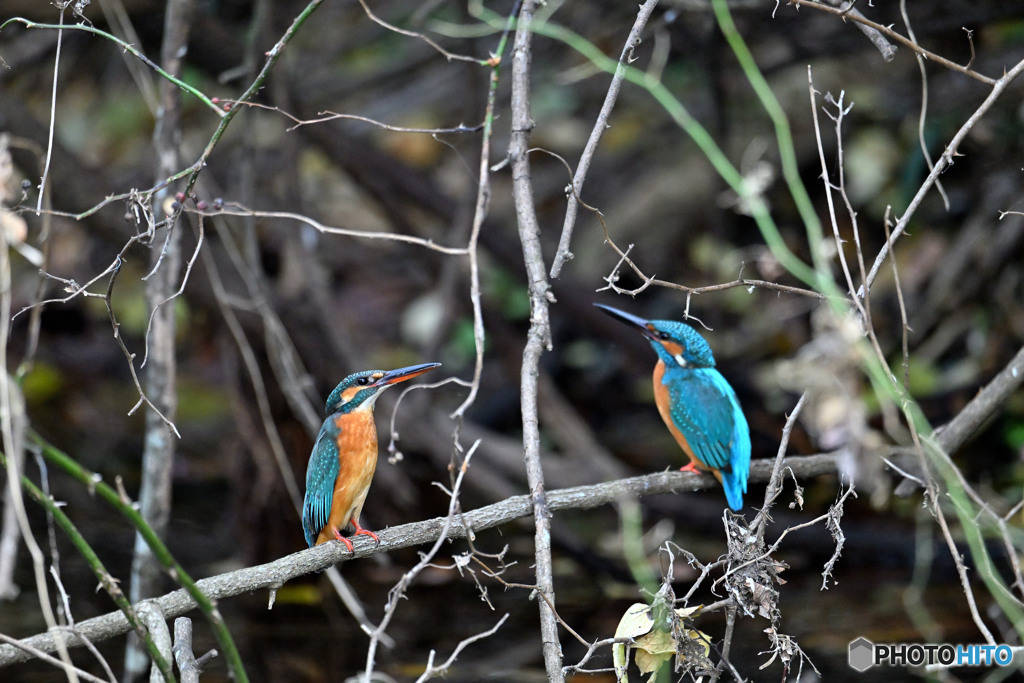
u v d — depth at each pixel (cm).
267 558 1082
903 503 1107
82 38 1451
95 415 1477
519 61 591
